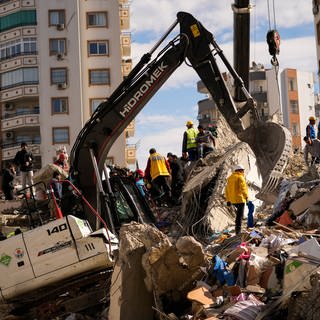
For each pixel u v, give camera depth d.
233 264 10.25
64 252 11.59
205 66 14.59
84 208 14.16
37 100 55.84
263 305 8.53
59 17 54.50
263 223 15.34
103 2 54.38
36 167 53.88
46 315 12.06
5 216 20.75
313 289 8.05
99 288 12.12
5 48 56.25
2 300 11.73
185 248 9.91
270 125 14.61
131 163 54.56
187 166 21.48
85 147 14.40
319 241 10.59
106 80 54.00
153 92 14.32
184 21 14.52
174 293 10.02
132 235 10.20
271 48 16.31
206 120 74.69
